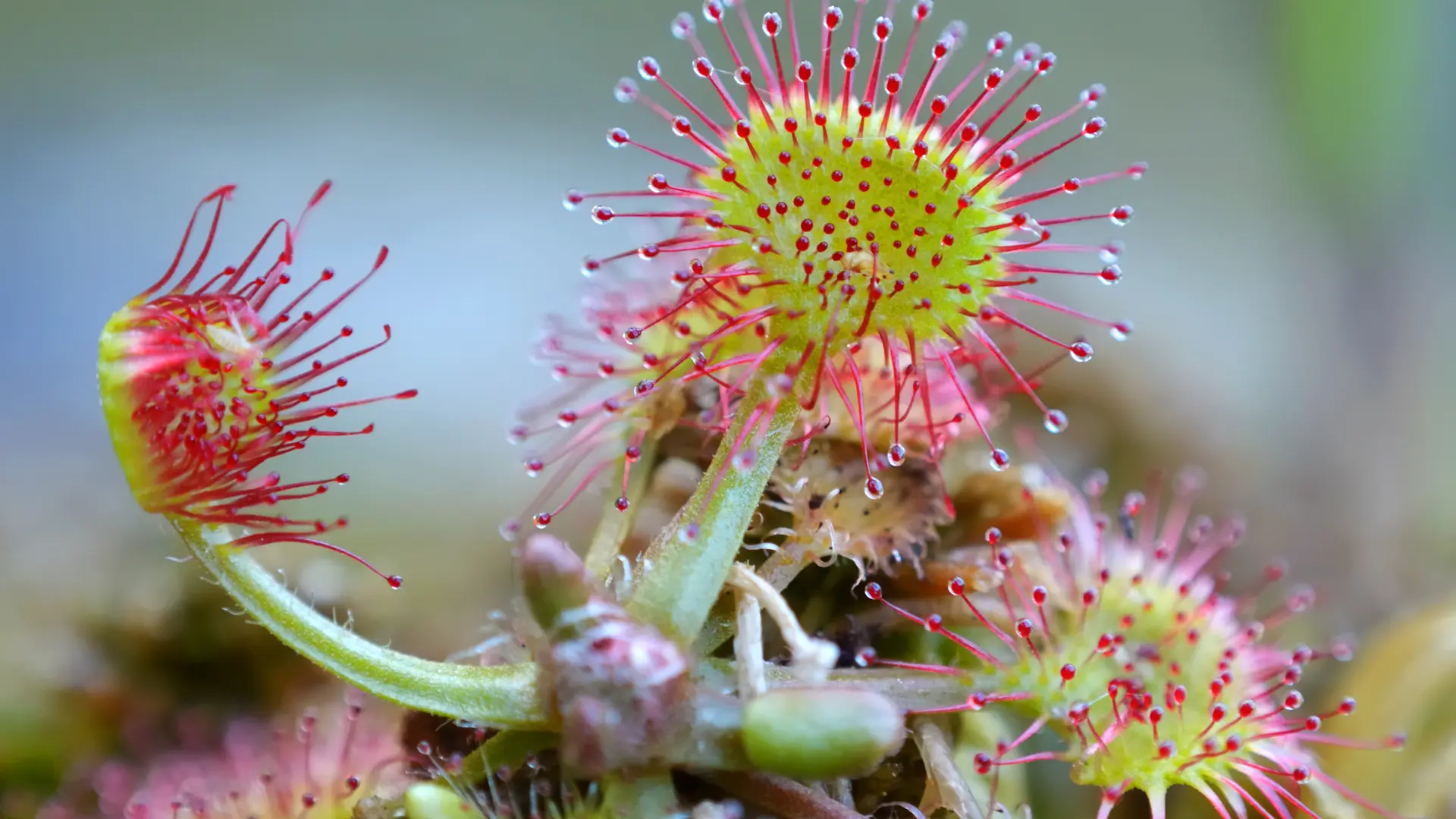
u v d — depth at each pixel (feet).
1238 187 0.75
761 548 0.36
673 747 0.34
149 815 0.39
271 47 0.74
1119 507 0.49
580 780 0.34
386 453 0.55
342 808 0.37
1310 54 0.75
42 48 0.70
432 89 0.74
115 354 0.34
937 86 0.53
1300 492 0.55
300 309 0.59
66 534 0.48
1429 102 0.74
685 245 0.35
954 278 0.35
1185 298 0.64
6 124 0.67
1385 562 0.52
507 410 0.57
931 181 0.35
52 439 0.54
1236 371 0.59
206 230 0.63
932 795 0.35
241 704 0.42
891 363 0.35
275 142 0.69
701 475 0.37
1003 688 0.36
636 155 0.72
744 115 0.35
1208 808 0.38
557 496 0.41
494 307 0.62
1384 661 0.41
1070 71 0.79
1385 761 0.40
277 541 0.35
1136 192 0.74
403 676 0.34
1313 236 0.72
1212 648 0.36
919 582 0.36
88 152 0.66
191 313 0.34
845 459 0.36
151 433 0.34
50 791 0.41
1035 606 0.36
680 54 0.77
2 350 0.57
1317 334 0.64
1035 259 0.55
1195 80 0.79
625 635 0.34
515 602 0.35
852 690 0.34
